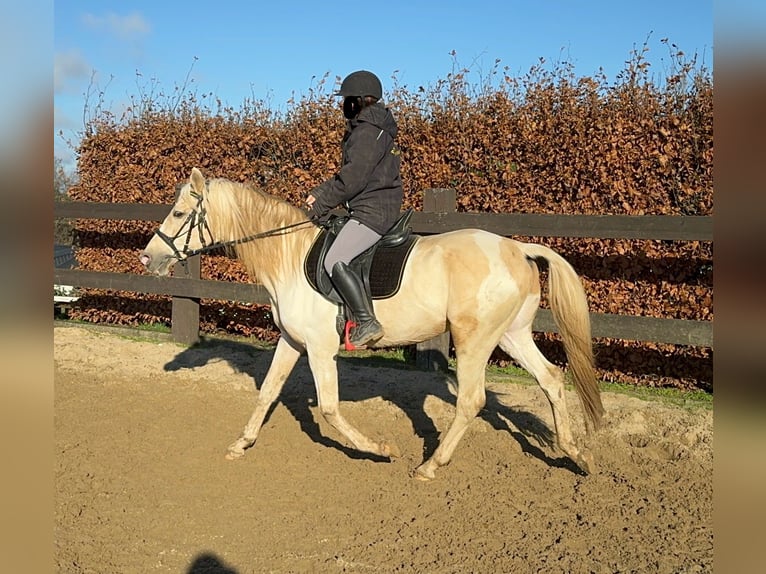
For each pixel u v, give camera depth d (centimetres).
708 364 603
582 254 632
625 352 631
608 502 396
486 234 424
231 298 735
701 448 474
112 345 774
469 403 416
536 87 638
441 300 408
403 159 697
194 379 654
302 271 424
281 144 768
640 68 604
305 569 326
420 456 469
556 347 664
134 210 775
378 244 421
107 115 879
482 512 384
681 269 599
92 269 909
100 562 328
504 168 647
